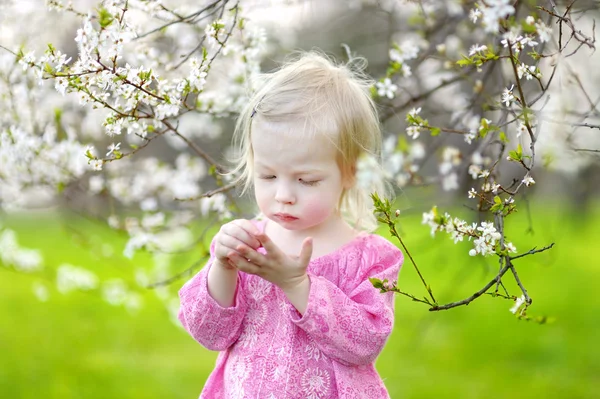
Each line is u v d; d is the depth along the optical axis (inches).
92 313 279.9
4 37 130.5
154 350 239.5
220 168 119.3
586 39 80.9
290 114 75.4
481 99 126.5
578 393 207.0
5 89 130.5
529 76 80.2
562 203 245.8
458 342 250.2
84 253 341.4
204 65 88.8
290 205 75.5
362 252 81.4
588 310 283.4
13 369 217.3
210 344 80.3
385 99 120.6
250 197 105.1
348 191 86.0
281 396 76.1
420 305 277.4
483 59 78.2
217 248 74.5
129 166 162.6
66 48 138.8
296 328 77.8
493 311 279.9
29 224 432.5
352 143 77.9
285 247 82.1
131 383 208.8
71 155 132.3
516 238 346.0
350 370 77.8
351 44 155.6
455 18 127.0
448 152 112.4
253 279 80.8
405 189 122.9
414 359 233.8
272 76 89.0
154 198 156.1
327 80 79.0
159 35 122.1
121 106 88.4
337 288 76.7
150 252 127.1
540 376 221.0
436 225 76.4
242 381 77.9
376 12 139.1
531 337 253.8
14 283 322.0
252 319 80.2
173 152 197.5
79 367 220.7
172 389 205.0
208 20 122.7
